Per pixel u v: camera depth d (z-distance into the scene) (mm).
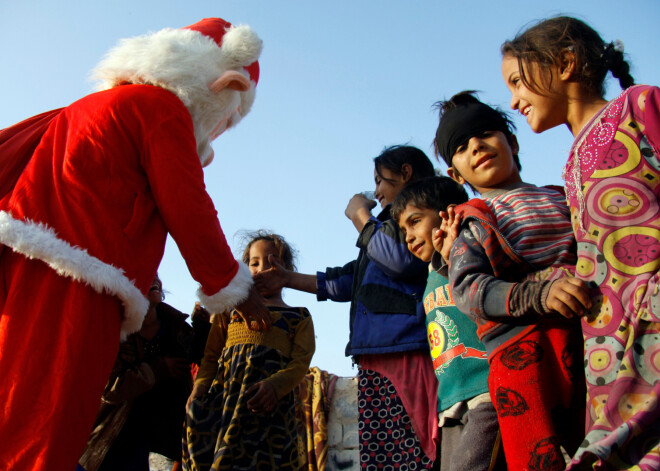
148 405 4219
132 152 2850
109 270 2594
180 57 3170
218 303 3023
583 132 2295
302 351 3922
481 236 2391
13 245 2539
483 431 2510
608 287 2064
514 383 2213
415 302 3361
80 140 2795
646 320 1962
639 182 2113
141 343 4234
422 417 3086
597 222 2141
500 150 2771
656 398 1841
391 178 4074
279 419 3723
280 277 4133
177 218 2824
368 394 3281
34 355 2455
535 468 2096
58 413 2393
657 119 2123
